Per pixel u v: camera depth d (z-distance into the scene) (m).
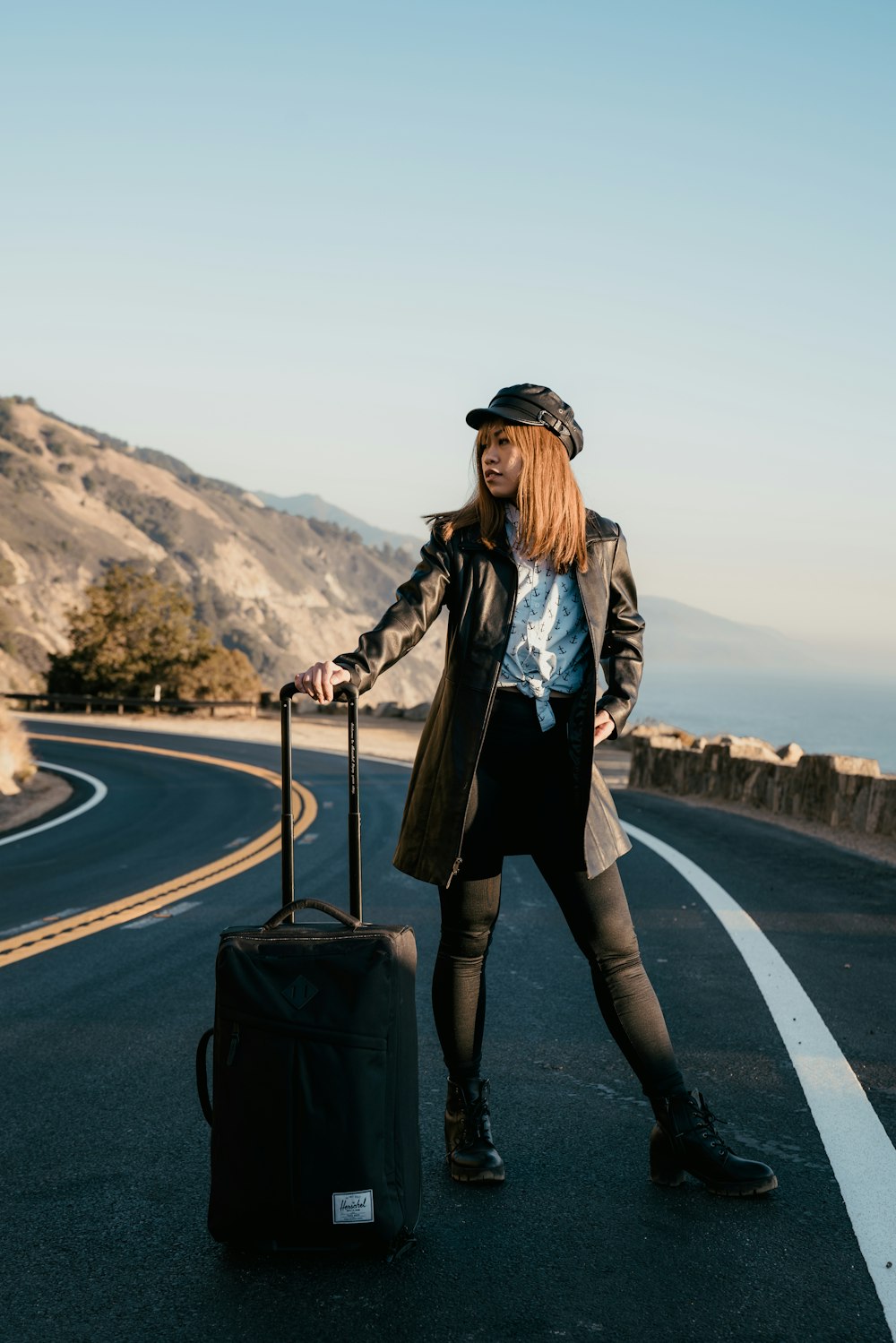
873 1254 2.44
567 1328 2.14
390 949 2.38
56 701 52.75
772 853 9.71
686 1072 3.74
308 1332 2.13
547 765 2.76
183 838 13.52
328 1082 2.32
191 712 49.56
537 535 2.67
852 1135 3.15
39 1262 2.48
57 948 6.44
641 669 2.90
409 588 2.74
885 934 6.01
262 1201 2.34
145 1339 2.12
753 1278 2.34
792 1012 4.48
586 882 2.73
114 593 58.84
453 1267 2.39
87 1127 3.41
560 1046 4.18
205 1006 4.96
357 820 2.59
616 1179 2.89
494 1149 2.89
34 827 15.41
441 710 2.79
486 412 2.67
